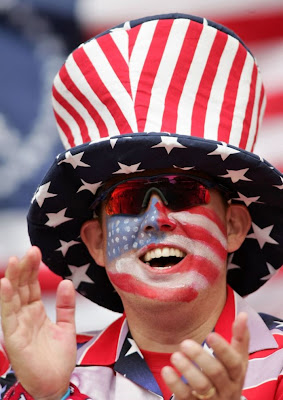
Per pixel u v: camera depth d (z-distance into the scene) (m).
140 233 9.53
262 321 9.74
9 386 9.77
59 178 9.80
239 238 10.13
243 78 10.09
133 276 9.50
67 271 10.77
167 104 9.73
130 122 9.67
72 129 10.20
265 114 14.03
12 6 14.61
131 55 9.90
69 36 14.55
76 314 13.64
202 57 9.90
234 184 9.84
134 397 9.34
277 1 14.30
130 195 9.63
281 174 9.57
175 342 9.65
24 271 8.49
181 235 9.48
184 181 9.62
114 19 14.50
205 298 9.52
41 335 8.62
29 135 14.19
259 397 8.98
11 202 14.06
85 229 10.37
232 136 9.84
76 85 10.07
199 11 14.38
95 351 9.95
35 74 14.38
